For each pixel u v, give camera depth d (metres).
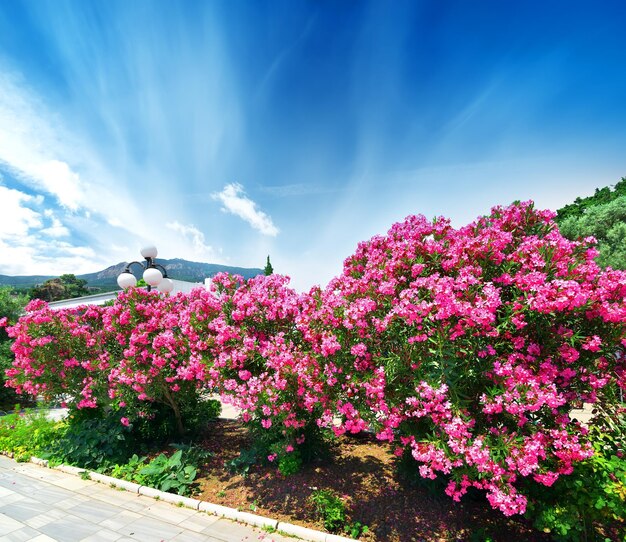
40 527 4.54
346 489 5.01
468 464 3.63
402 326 4.30
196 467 6.08
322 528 4.36
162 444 7.14
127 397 6.58
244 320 5.93
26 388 7.38
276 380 4.76
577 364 4.12
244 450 6.30
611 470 3.64
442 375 3.93
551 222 4.96
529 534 3.99
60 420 8.95
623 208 18.53
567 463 3.47
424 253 4.73
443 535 4.09
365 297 4.75
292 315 5.88
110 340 7.45
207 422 8.15
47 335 7.27
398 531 4.19
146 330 6.73
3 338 14.34
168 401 7.45
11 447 7.48
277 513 4.72
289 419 5.00
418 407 3.98
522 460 3.35
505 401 3.64
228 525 4.55
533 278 3.86
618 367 4.11
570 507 3.50
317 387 4.41
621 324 3.82
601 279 3.95
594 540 3.61
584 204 27.20
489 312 3.75
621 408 4.20
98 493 5.50
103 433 6.80
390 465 5.61
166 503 5.16
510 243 4.69
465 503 4.54
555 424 4.04
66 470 6.39
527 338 4.14
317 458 5.91
